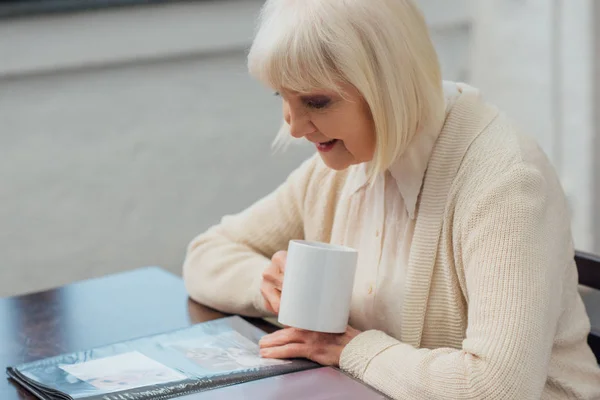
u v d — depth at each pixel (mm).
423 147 1308
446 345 1324
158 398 1146
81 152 2895
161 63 2932
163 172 3029
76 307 1575
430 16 3207
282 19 1197
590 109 2742
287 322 1248
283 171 3225
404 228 1350
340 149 1284
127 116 2930
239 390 1168
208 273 1582
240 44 2990
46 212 2896
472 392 1127
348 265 1230
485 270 1187
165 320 1514
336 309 1235
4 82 2736
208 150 3080
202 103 3029
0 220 2840
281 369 1242
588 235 2832
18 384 1250
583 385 1286
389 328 1361
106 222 2988
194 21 2908
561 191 1324
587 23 2682
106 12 2785
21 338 1433
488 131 1299
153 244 3078
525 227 1189
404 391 1176
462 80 3340
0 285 2893
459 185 1272
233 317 1487
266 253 1622
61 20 2736
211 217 3148
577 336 1321
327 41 1165
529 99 2871
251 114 3111
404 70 1219
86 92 2854
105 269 3029
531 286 1161
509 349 1128
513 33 2859
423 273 1304
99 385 1185
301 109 1234
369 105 1208
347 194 1450
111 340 1423
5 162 2799
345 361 1249
